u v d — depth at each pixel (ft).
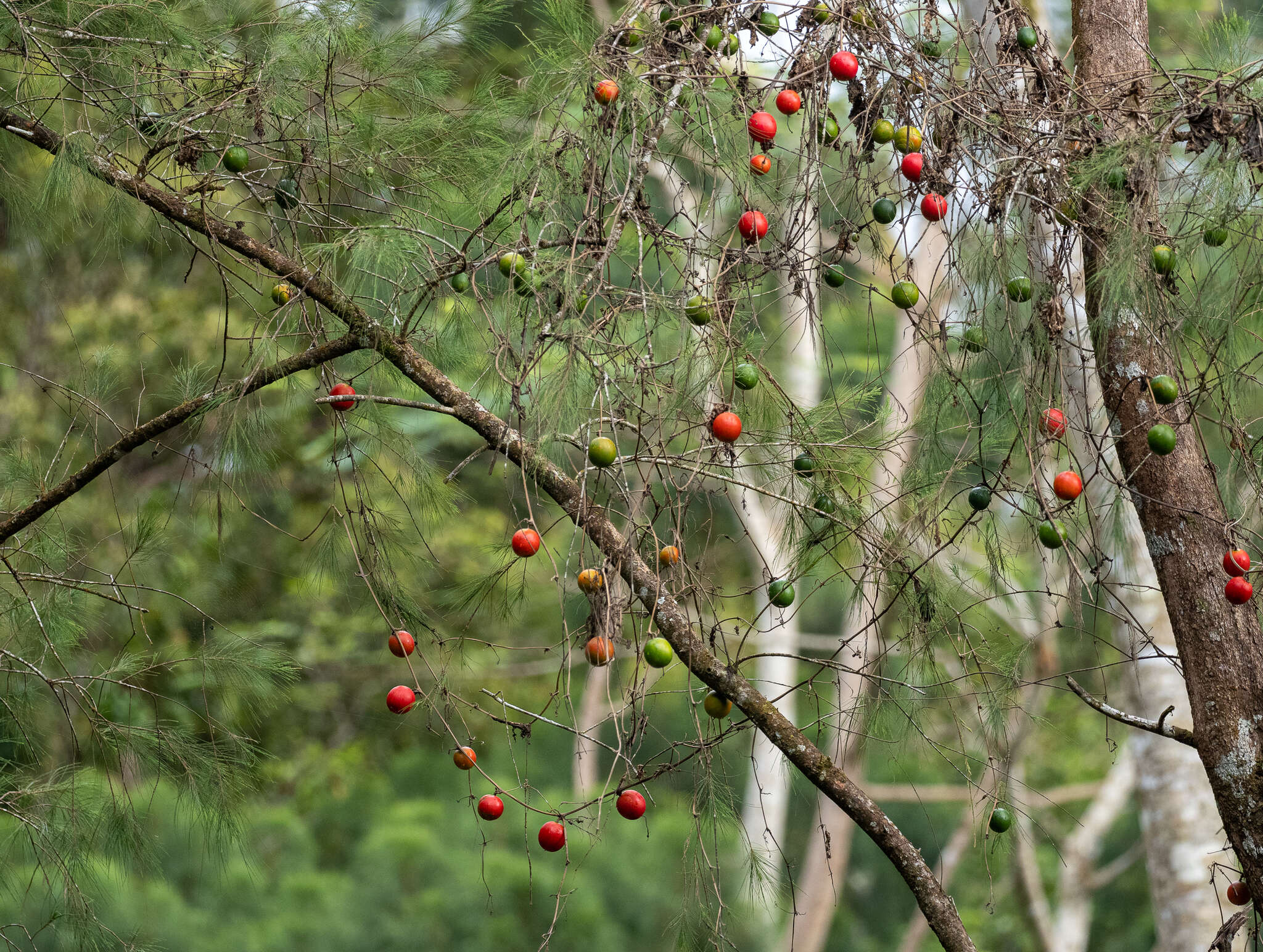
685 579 13.99
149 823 15.29
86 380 15.80
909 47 14.26
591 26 14.25
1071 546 14.25
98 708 15.25
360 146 15.01
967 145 14.16
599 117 13.94
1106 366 14.07
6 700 15.23
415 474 15.71
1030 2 18.35
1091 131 14.05
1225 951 13.75
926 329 14.24
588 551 13.93
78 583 15.14
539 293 13.92
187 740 15.15
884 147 14.52
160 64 14.94
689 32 14.02
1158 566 13.97
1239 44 14.28
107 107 14.92
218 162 15.51
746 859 14.42
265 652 15.49
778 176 14.39
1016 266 14.01
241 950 24.76
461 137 15.23
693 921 14.29
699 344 13.70
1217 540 13.83
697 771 14.21
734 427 13.67
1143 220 13.64
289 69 14.71
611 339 13.87
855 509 14.38
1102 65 14.42
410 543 15.67
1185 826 20.53
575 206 14.28
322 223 15.21
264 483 16.72
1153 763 20.83
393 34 15.02
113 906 22.02
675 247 14.12
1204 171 13.62
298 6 14.85
